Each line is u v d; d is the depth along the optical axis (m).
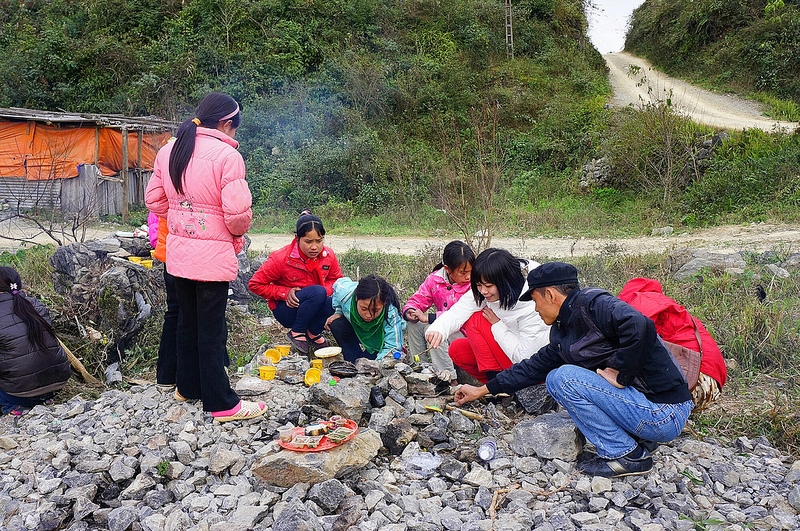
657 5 35.47
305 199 18.44
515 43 28.55
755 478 3.54
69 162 16.81
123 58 24.03
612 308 3.25
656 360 3.35
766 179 15.17
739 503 3.34
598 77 27.33
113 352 5.83
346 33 26.17
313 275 5.68
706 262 8.48
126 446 3.82
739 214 14.41
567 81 26.28
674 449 3.84
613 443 3.48
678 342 3.77
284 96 22.70
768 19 27.38
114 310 5.89
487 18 28.91
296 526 2.91
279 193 18.72
